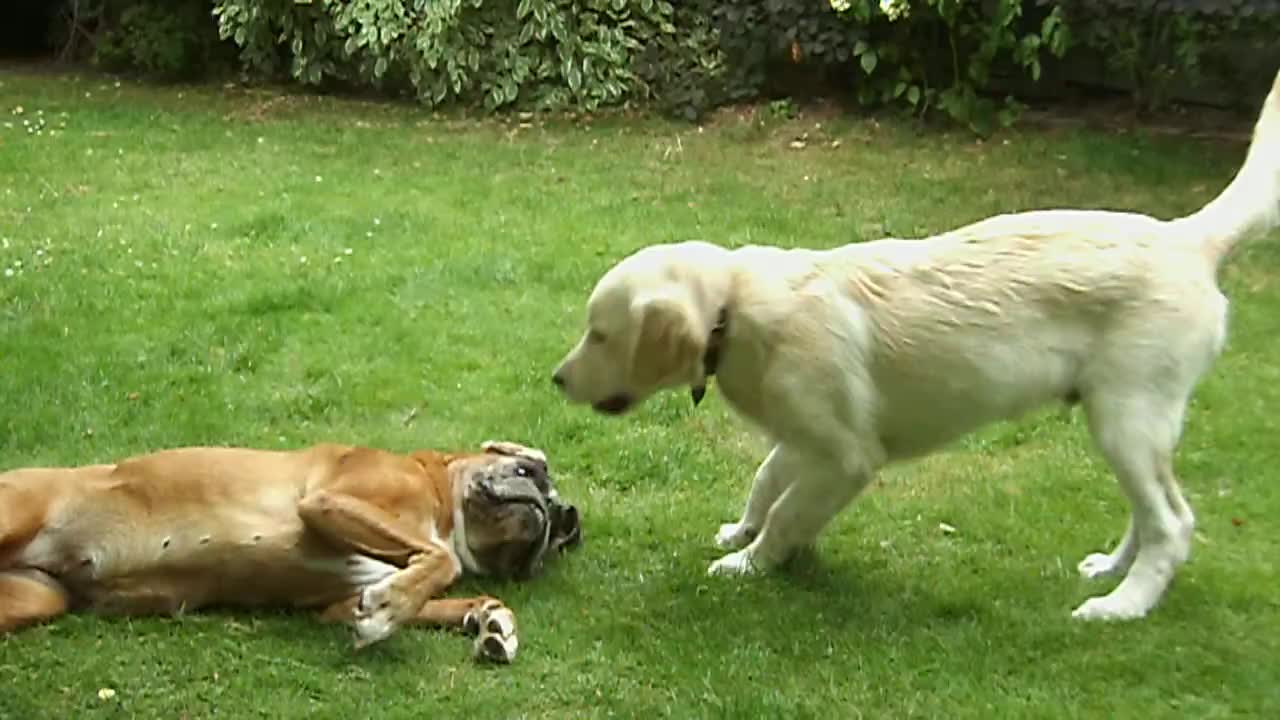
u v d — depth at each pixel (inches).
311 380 175.6
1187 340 137.9
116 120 298.4
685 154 276.7
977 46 297.6
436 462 142.8
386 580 134.0
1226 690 133.2
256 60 341.7
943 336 138.9
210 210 229.1
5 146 269.4
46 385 170.4
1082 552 149.9
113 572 135.9
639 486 159.3
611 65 311.1
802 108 308.0
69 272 198.7
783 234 221.3
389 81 331.6
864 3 287.4
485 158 271.4
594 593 143.0
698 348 139.1
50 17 380.2
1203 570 146.0
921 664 135.6
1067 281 138.6
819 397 139.5
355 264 205.5
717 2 311.1
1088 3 291.7
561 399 172.6
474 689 132.1
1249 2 275.9
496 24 314.7
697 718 129.8
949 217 232.5
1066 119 297.4
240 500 136.7
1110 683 133.9
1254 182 141.5
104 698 129.9
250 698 130.6
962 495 157.8
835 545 149.9
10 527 133.6
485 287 199.5
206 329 184.7
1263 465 162.2
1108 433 139.0
